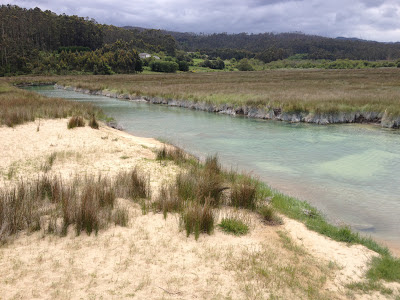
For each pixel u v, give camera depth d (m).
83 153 10.71
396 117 17.67
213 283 4.13
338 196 8.18
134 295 3.77
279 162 11.17
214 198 7.09
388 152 12.38
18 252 4.58
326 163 11.04
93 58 91.25
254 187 7.24
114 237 5.25
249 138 14.98
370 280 4.54
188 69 116.56
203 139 14.84
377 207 7.52
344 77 52.22
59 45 108.12
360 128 17.44
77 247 4.82
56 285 3.85
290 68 135.88
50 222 5.35
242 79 53.78
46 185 7.04
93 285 3.91
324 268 4.80
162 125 18.55
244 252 5.02
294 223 6.42
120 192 7.24
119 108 26.39
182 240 5.29
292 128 17.47
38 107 18.72
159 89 35.09
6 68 76.38
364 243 5.68
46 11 119.38
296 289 4.14
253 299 3.84
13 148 10.66
